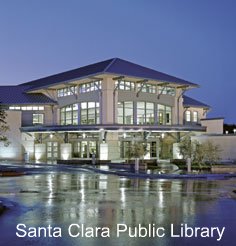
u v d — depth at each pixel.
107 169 41.31
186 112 73.62
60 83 63.66
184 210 15.96
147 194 21.50
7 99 68.62
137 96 63.44
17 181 29.17
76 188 24.41
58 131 60.72
